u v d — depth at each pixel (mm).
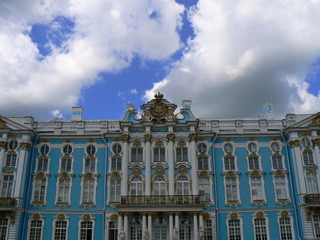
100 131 46844
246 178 44312
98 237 41812
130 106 49969
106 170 44438
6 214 40719
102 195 43531
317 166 42875
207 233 41938
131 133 45438
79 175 44531
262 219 42594
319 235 39875
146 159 43844
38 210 42719
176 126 45531
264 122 47156
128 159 44125
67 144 45938
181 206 40281
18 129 44281
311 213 40656
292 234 41656
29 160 44469
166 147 44750
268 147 45688
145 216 40125
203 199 43281
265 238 41750
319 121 45000
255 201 43094
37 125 47250
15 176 42531
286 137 45625
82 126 46969
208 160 44875
